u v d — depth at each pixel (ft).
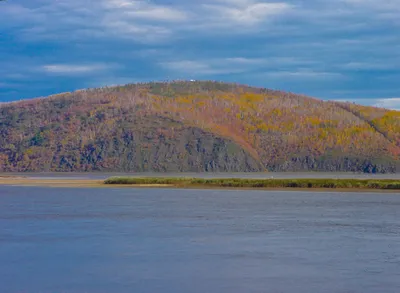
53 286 99.71
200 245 137.69
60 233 156.87
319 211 213.25
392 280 102.83
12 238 148.25
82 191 342.85
